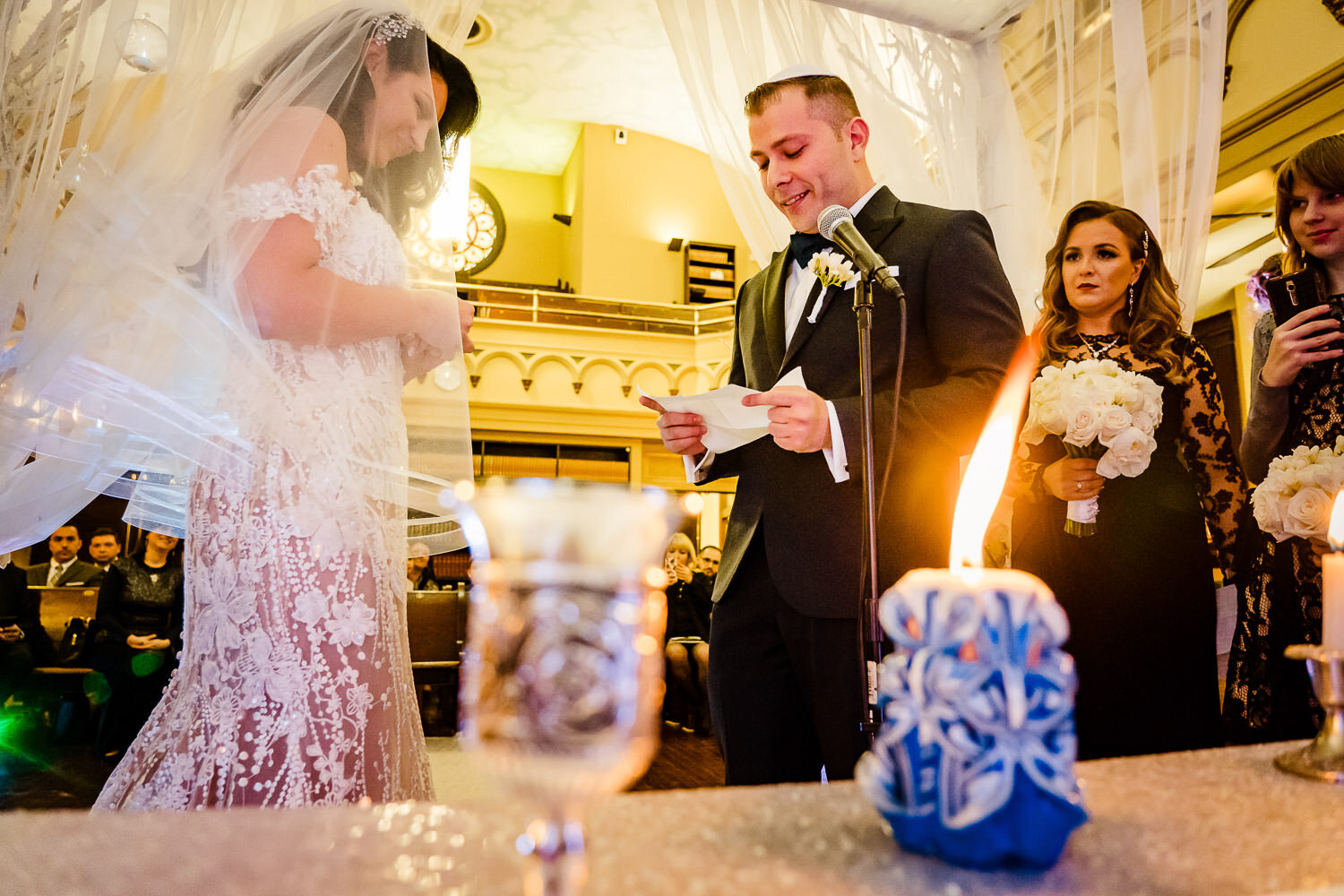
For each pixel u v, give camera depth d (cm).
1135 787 63
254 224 128
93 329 132
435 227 156
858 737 150
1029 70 410
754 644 169
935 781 48
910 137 364
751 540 170
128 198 135
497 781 38
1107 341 214
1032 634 50
